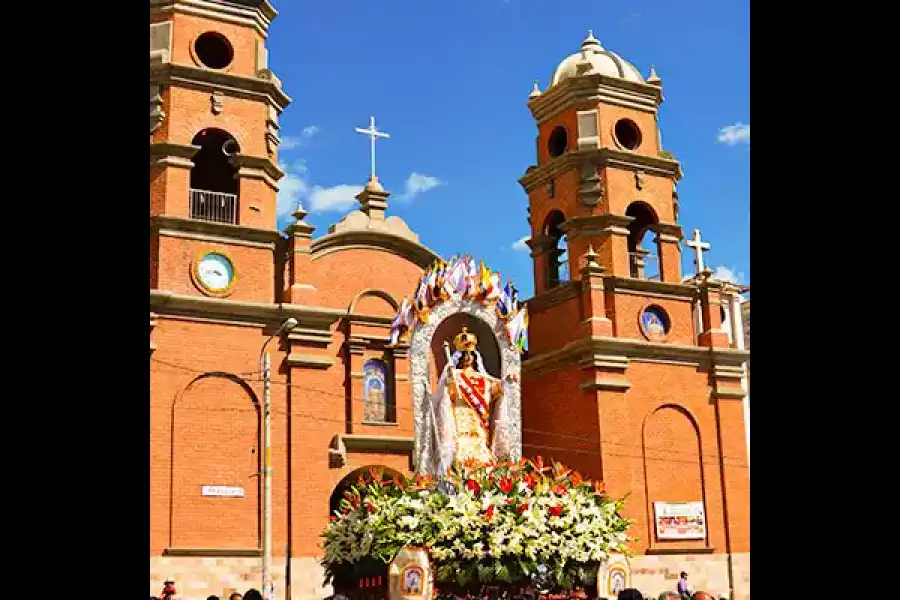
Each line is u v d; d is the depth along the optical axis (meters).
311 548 31.95
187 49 34.22
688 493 38.28
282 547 31.70
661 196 41.22
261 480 31.86
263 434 30.88
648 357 38.72
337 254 37.50
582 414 37.78
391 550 20.03
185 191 33.06
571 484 22.94
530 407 40.25
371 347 37.31
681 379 39.28
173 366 31.45
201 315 32.22
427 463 24.28
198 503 30.88
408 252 38.84
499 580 20.38
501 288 26.06
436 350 26.92
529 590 19.12
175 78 33.59
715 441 39.34
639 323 39.12
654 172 41.31
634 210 42.19
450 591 20.17
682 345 39.19
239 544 31.17
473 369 25.78
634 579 36.25
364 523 20.78
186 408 31.41
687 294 40.34
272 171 34.84
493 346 26.41
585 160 40.28
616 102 41.19
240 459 31.78
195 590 30.22
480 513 20.36
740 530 38.81
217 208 36.69
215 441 31.56
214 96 34.16
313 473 32.62
